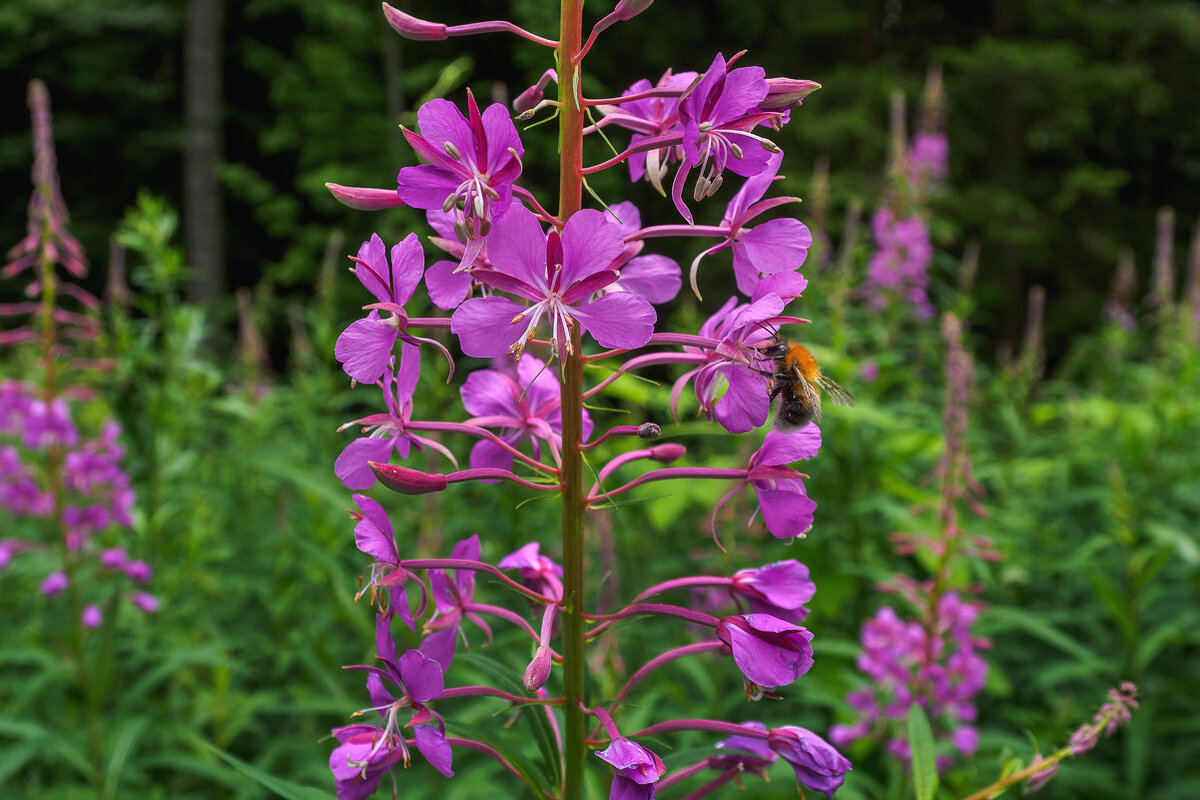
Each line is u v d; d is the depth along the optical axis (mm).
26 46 19922
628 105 2262
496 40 17266
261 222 20125
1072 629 5781
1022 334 18328
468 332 1867
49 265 4562
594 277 1877
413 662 1958
